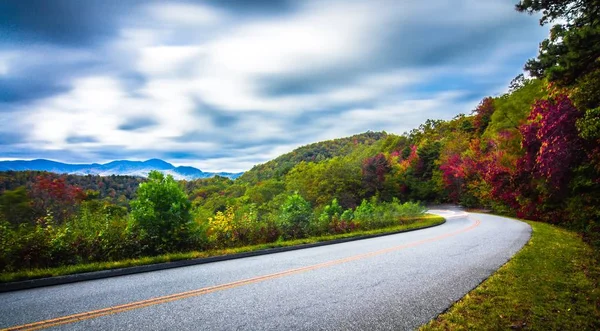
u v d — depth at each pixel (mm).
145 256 8789
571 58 6250
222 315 4488
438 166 61656
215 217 14336
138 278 6797
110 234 8656
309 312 4621
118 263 7613
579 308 4641
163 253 9211
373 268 7656
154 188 9719
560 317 4316
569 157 14430
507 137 27594
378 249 10953
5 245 6996
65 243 7754
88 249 8031
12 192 9805
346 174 60469
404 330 3990
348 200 55344
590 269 7078
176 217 9742
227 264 8523
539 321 4195
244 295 5449
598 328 3998
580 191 15750
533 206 23094
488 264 7871
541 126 15453
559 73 6586
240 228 12109
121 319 4309
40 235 7539
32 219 9055
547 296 5160
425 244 12008
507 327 4027
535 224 19922
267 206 49781
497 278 6320
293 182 67000
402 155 89875
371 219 20047
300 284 6191
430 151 68000
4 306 4844
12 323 4141
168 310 4684
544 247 10070
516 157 25750
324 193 57875
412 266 7828
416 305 4922
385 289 5812
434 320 4281
